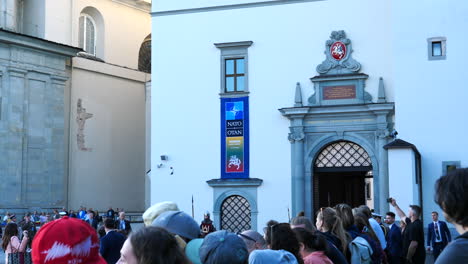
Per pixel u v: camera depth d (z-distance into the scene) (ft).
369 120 105.60
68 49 153.58
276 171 108.99
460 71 96.43
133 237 14.23
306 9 110.32
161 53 116.88
